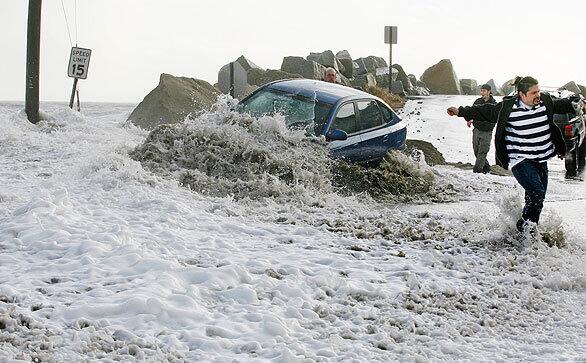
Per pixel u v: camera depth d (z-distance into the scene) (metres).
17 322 5.84
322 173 13.05
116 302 6.42
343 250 9.12
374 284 7.77
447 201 13.91
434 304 7.39
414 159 15.98
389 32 41.94
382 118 14.87
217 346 5.77
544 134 9.57
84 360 5.32
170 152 12.87
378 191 13.59
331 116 13.91
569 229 11.29
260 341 5.98
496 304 7.58
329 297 7.32
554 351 6.34
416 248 9.48
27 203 9.58
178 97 26.23
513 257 9.27
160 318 6.21
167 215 9.91
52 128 19.20
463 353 6.16
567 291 8.24
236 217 10.44
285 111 14.28
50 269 7.34
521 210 10.05
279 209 11.23
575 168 18.84
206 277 7.27
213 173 12.59
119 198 10.72
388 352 6.04
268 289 7.25
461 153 25.30
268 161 12.77
